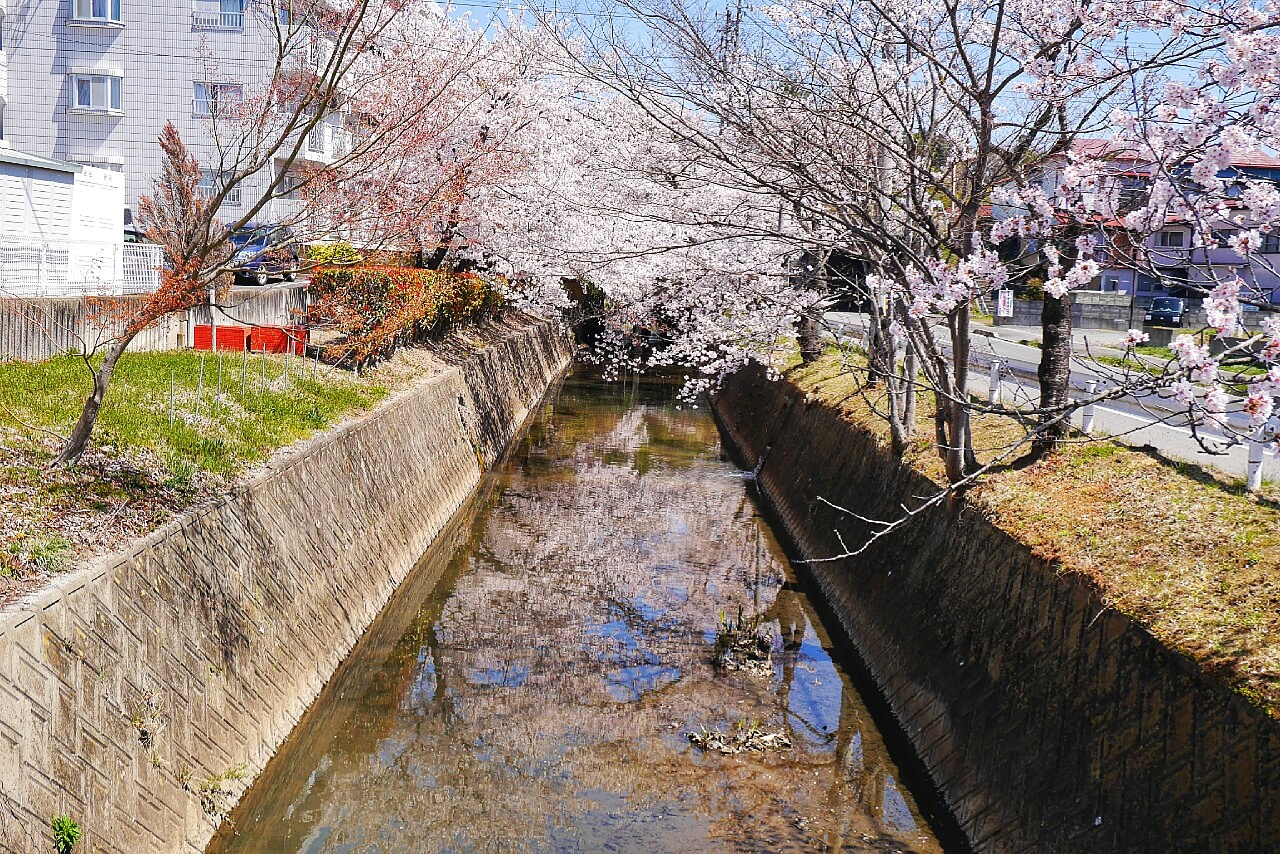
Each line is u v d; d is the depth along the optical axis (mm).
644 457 25031
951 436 11273
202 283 8727
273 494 10086
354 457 13102
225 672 8180
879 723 10500
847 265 17219
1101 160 7934
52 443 8711
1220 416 5020
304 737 9641
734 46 11562
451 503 18219
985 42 11117
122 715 6551
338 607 11383
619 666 11875
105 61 26297
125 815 6406
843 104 10852
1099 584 7660
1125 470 9898
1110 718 6801
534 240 21656
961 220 10000
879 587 12477
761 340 19062
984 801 8016
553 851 8250
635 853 8188
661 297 21641
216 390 12297
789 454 20391
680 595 14516
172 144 9391
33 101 26422
